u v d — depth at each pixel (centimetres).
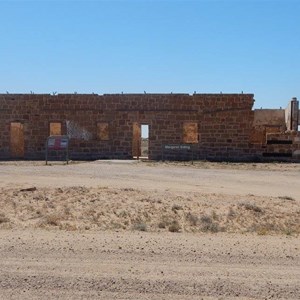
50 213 1722
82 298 796
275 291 834
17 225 1484
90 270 935
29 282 863
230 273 929
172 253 1073
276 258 1048
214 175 3084
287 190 2505
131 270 938
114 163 3869
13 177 2766
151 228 1465
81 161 4131
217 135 4456
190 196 2153
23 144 4753
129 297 802
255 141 4734
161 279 886
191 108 4466
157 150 4491
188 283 867
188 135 4578
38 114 4581
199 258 1035
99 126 4591
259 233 1396
